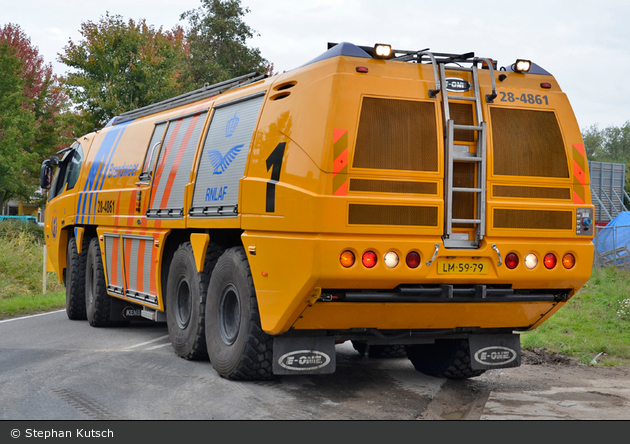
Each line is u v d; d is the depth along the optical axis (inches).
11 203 2194.9
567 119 239.1
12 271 700.0
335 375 280.7
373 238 212.1
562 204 233.5
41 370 277.4
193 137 305.1
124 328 417.7
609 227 839.7
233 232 273.0
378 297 219.3
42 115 1419.8
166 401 227.6
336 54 223.3
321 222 207.9
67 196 477.7
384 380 273.0
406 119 218.8
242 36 1791.3
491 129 227.9
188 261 296.4
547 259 231.0
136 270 354.6
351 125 212.8
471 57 233.6
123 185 377.1
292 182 221.5
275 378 266.4
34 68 1409.9
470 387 265.1
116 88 1087.6
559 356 335.6
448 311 233.1
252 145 250.8
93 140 456.4
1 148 1205.7
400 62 224.5
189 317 295.7
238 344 251.1
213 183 275.4
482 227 222.7
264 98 254.1
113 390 242.8
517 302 237.6
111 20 1122.0
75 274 451.2
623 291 540.4
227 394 237.9
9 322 449.4
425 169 218.5
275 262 227.1
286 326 227.9
